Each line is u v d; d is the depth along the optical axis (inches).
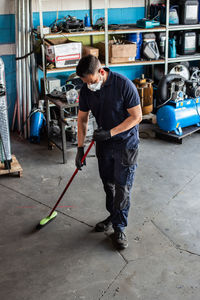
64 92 167.0
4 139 141.9
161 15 203.5
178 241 108.7
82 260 101.5
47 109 172.1
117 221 105.0
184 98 183.0
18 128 194.4
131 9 207.6
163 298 87.7
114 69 216.2
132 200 130.9
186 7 202.7
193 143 182.4
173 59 204.4
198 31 223.0
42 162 162.6
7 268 98.8
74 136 173.5
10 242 109.7
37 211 125.5
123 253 103.9
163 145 180.1
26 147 178.7
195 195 134.1
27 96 186.2
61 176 149.7
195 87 182.5
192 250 104.7
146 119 209.8
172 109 176.9
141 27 195.8
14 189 140.0
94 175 150.3
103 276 95.2
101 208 126.6
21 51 180.9
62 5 189.2
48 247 107.2
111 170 104.2
